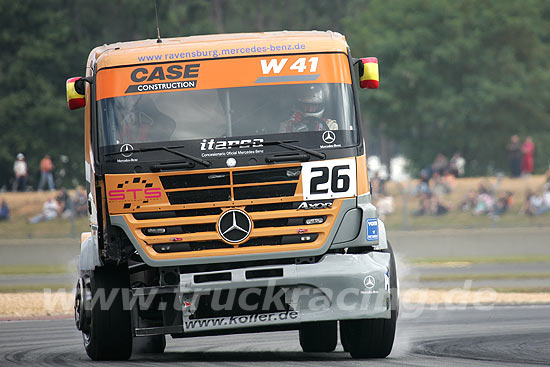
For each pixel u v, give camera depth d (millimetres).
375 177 130125
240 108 29781
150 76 30188
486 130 173750
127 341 30125
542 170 173875
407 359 30109
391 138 181500
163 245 28922
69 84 31234
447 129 171500
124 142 29438
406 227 120312
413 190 128000
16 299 62062
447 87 172625
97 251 29766
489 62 173000
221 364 28969
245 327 29031
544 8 187000
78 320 31984
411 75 170000
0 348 36250
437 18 176250
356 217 29359
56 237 119500
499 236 114938
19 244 113812
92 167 30047
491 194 126625
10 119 166000
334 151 29453
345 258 29125
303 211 29125
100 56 30812
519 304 58562
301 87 30078
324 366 27875
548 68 179875
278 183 29125
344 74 30484
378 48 174500
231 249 28859
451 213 125062
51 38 175500
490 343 35688
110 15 190875
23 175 137875
